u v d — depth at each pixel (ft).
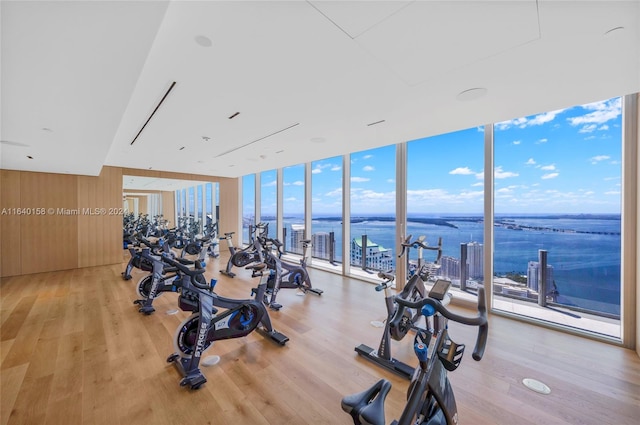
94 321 10.95
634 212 8.58
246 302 8.37
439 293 4.30
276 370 7.62
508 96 8.18
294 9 4.63
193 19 4.86
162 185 33.88
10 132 10.16
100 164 16.75
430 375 3.86
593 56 5.98
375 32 5.28
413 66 6.56
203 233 31.53
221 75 7.02
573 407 6.17
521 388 6.82
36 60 5.51
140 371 7.54
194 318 7.69
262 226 20.39
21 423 5.69
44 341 9.26
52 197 19.62
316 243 21.71
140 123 10.84
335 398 6.51
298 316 11.41
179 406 6.21
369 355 8.13
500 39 5.44
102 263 21.56
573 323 10.19
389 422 5.76
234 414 5.98
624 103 8.77
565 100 8.45
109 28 4.62
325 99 8.53
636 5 4.38
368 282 16.57
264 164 21.13
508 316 11.13
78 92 7.00
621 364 7.83
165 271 8.14
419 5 4.51
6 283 16.52
